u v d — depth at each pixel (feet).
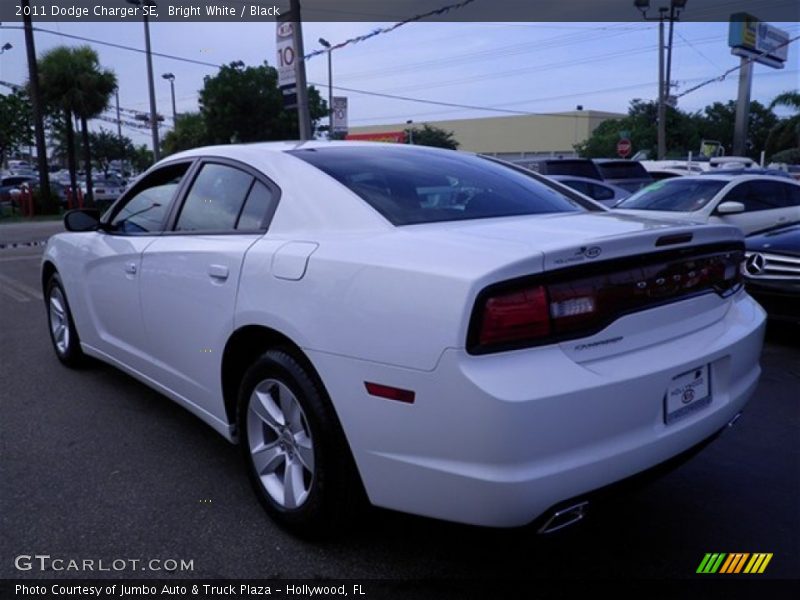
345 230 9.32
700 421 8.64
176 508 10.41
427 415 7.55
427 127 199.52
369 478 8.27
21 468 11.73
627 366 7.89
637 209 32.71
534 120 273.13
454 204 10.30
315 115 121.08
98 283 14.21
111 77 93.15
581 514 7.91
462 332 7.28
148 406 14.64
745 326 9.66
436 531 9.78
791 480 11.46
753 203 31.94
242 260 9.93
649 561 9.14
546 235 8.51
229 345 10.22
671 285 8.63
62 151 178.50
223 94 115.24
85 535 9.68
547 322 7.50
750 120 230.48
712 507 10.56
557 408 7.23
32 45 84.02
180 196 12.34
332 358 8.35
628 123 187.93
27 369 17.26
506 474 7.16
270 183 10.64
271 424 9.66
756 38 122.62
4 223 74.90
